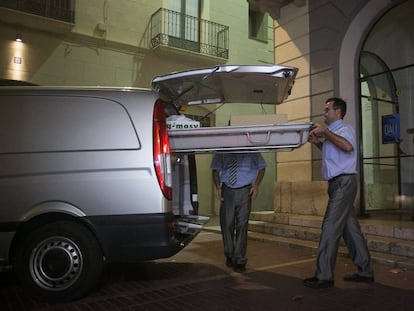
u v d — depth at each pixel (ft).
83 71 40.27
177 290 14.51
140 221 13.00
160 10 43.83
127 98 13.85
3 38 36.58
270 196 49.93
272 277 16.35
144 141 13.41
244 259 17.12
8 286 15.17
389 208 29.53
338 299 13.37
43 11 37.73
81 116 13.62
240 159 17.16
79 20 39.99
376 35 27.84
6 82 26.37
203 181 46.26
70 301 13.15
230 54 48.24
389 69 29.58
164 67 44.70
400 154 30.22
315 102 27.76
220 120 46.19
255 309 12.44
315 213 26.89
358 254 15.43
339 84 26.50
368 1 25.84
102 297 13.67
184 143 14.73
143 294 14.03
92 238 13.25
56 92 13.89
